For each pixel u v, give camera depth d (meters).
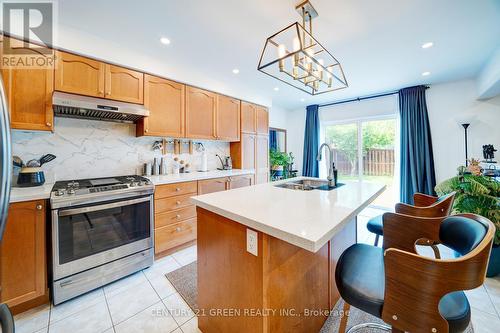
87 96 2.10
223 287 1.24
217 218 1.29
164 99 2.70
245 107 3.81
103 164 2.50
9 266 1.50
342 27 2.03
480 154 3.29
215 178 2.97
